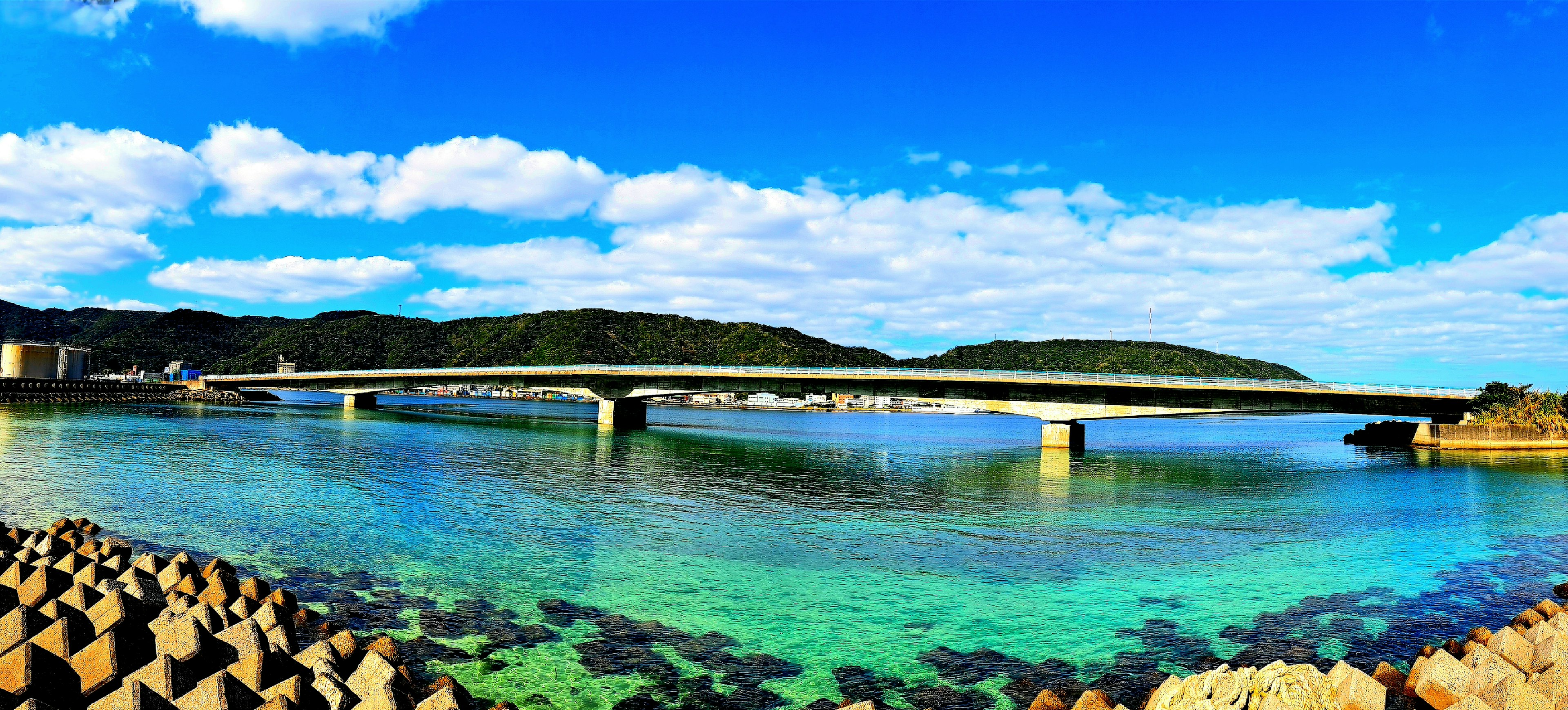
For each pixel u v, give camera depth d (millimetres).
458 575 20688
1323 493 41188
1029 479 47500
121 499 30750
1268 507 35875
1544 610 17250
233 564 21156
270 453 49531
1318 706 9055
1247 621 17922
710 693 13461
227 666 10867
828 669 14695
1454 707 10453
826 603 19000
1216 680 10055
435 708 10078
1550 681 10750
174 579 16484
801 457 61000
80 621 11398
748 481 43281
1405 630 17391
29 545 19219
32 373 127938
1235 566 23516
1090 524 30875
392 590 19094
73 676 10047
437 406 160250
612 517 30156
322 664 11422
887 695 13516
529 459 52312
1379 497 39750
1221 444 88250
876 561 23609
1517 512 34750
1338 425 164000
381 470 42750
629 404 95875
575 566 22062
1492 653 12328
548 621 17094
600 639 16047
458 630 16312
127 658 10320
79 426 64688
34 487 32844
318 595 18469
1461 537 28547
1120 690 13852
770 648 15781
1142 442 93000
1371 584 21469
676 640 16109
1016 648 15938
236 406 124625
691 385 86812
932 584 20953
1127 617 18141
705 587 20203
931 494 39438
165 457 45344
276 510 29203
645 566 22234
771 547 25406
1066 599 19562
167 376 190375
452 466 46156
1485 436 71000
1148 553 25188
